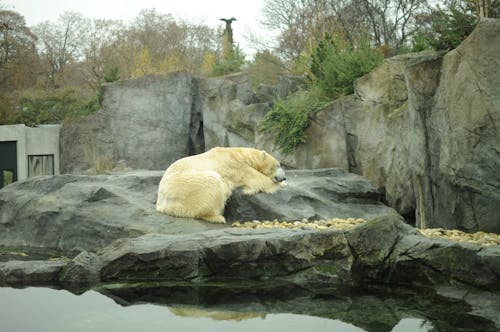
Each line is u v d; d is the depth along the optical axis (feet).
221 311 13.29
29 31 112.37
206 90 61.31
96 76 111.65
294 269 16.99
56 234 25.72
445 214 24.34
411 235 17.13
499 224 21.45
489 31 21.50
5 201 28.58
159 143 59.36
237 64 75.20
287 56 73.51
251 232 18.52
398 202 30.09
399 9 71.00
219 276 17.35
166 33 109.91
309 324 12.00
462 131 22.43
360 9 71.67
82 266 17.06
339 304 13.96
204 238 17.85
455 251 15.53
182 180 24.20
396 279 16.31
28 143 59.77
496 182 21.20
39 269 17.16
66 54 125.80
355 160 34.65
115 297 14.89
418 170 26.11
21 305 13.98
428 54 29.09
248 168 26.45
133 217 24.27
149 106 59.72
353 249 17.01
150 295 15.08
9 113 75.82
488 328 11.60
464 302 13.92
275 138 39.65
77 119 60.95
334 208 27.35
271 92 61.11
